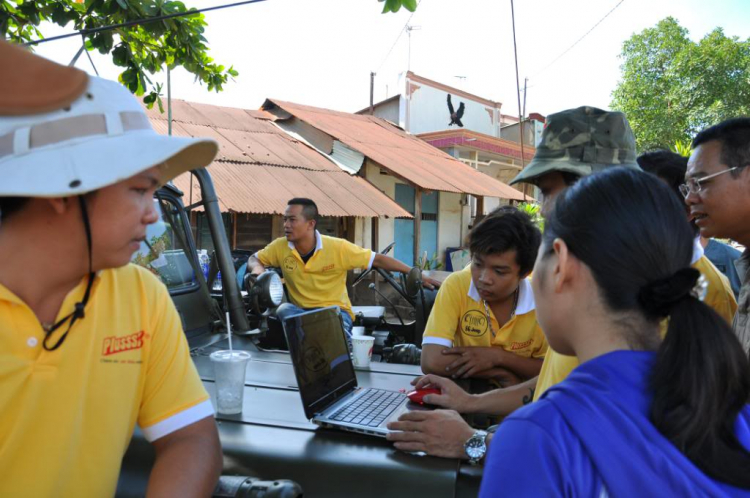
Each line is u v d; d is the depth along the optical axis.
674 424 0.71
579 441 0.73
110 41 2.84
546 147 1.85
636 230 0.78
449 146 15.03
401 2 2.49
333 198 8.77
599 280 0.80
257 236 9.16
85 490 1.06
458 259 13.04
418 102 16.66
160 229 2.54
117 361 1.09
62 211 0.91
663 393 0.73
